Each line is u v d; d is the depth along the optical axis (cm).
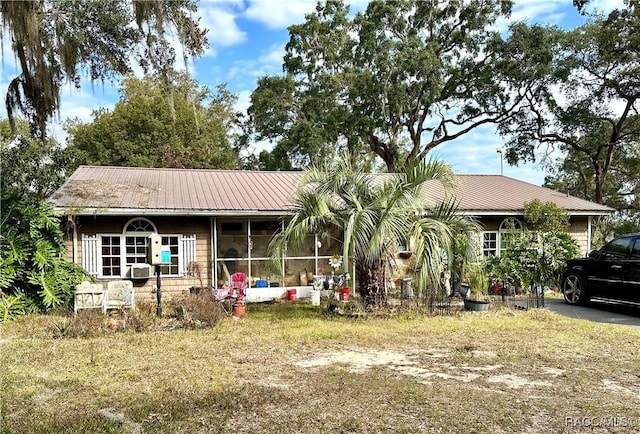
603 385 537
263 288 1250
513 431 408
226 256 1330
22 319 914
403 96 2427
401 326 866
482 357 657
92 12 988
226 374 572
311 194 960
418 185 955
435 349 703
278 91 2566
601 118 2300
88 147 2884
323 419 432
